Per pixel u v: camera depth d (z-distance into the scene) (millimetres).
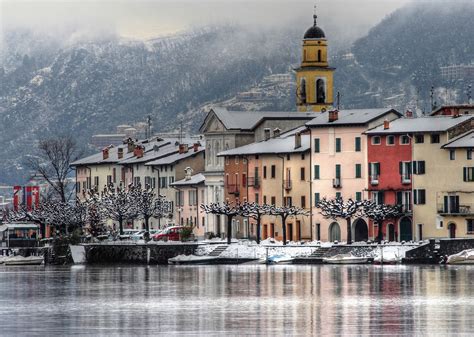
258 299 185875
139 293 198500
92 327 159125
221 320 163375
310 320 162500
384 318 163625
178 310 174750
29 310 177750
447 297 184375
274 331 153625
